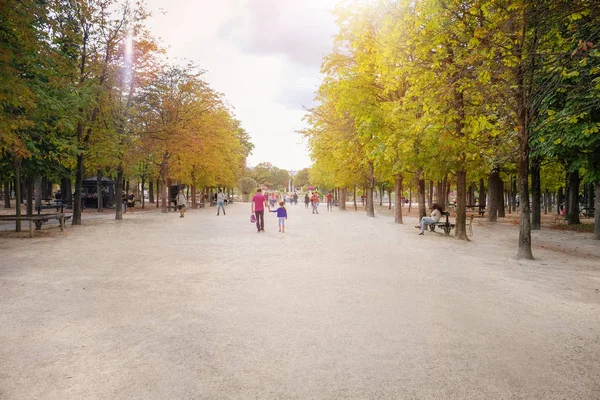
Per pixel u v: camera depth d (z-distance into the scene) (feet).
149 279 27.09
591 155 52.60
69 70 59.06
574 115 35.91
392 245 45.34
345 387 12.07
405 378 12.70
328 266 32.09
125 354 14.53
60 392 11.72
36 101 47.24
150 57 80.94
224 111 131.54
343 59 62.23
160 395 11.54
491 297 22.86
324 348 15.14
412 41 33.68
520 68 33.12
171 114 94.63
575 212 81.35
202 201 169.37
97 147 67.62
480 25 32.50
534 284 26.32
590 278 28.50
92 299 21.98
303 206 190.90
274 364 13.71
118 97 74.43
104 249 40.88
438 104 33.65
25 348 15.08
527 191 36.19
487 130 41.24
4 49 38.06
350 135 74.64
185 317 18.89
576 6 26.03
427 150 50.93
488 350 15.06
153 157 113.50
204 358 14.19
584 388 12.14
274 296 22.74
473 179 88.38
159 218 91.25
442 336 16.49
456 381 12.51
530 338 16.37
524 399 11.47
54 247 42.06
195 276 28.12
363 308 20.44
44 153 68.13
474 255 38.68
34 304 20.93
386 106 55.21
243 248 42.27
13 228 62.75
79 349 14.98
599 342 15.98
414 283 26.20
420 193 76.74
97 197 131.95
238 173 201.57
